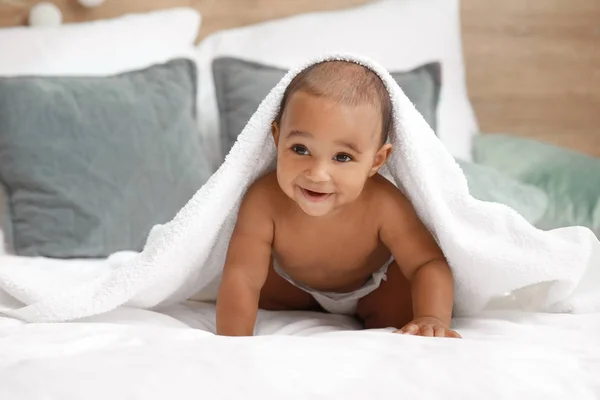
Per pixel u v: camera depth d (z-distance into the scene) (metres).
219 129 1.99
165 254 1.22
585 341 1.09
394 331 1.17
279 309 1.44
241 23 2.39
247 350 0.88
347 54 1.22
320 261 1.31
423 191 1.24
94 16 2.30
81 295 1.20
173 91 1.91
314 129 1.14
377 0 2.44
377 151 1.21
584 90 2.63
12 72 1.95
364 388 0.79
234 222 1.32
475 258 1.23
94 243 1.73
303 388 0.79
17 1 2.25
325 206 1.18
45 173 1.75
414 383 0.81
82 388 0.77
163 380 0.79
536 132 2.63
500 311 1.32
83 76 1.87
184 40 2.18
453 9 2.35
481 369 0.85
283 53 2.17
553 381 0.84
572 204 2.10
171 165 1.83
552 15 2.58
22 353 0.93
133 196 1.77
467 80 2.58
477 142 2.29
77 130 1.78
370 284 1.35
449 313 1.23
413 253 1.27
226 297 1.23
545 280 1.28
